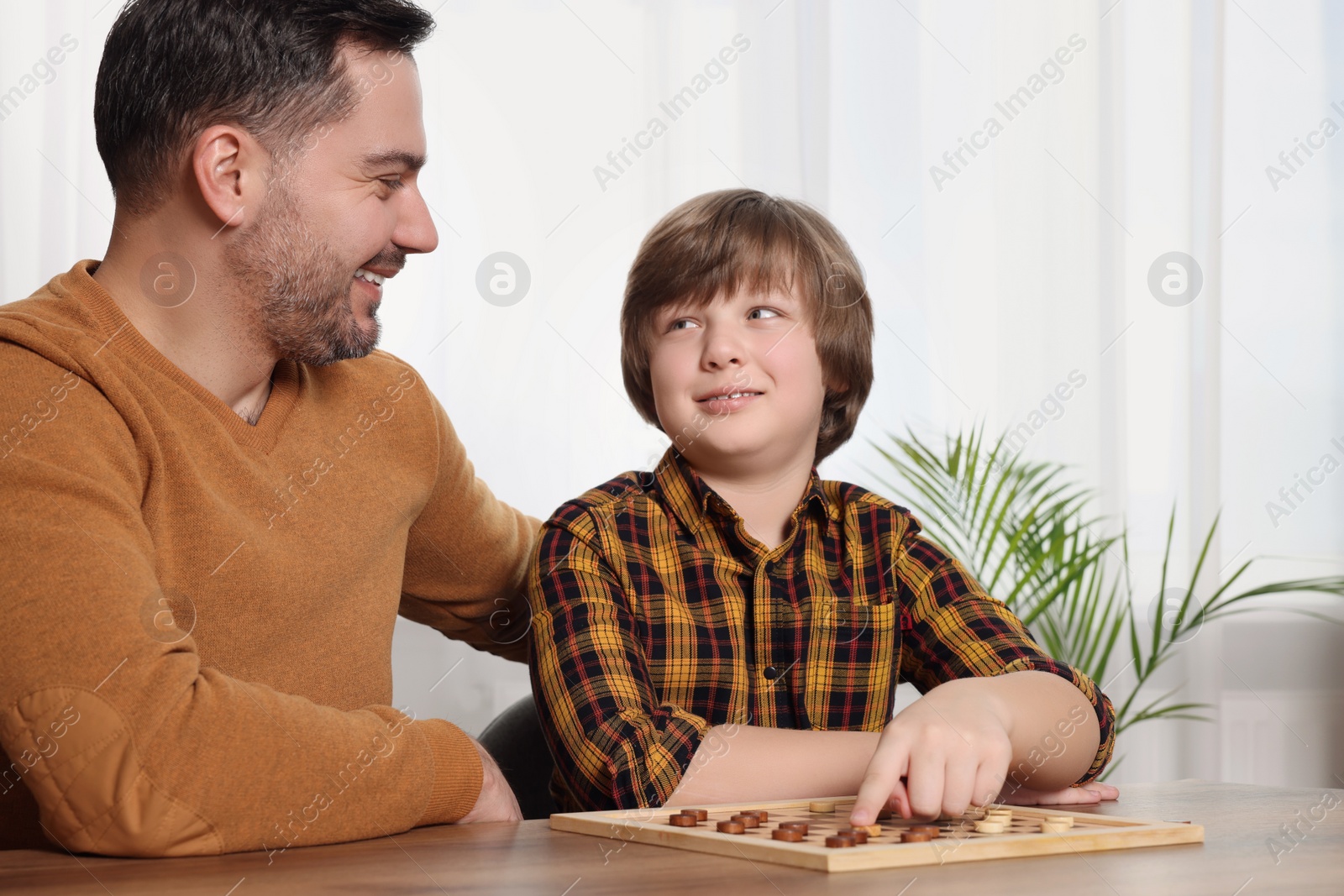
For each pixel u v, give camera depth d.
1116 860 0.51
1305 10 2.29
